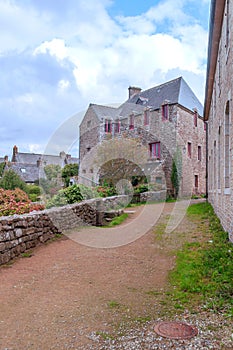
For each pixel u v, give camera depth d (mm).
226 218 6207
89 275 3949
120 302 3031
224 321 2523
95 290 3385
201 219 8883
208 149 15664
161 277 3826
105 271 4141
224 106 6555
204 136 21094
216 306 2787
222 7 6230
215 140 9812
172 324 2527
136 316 2703
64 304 2988
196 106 20188
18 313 2779
